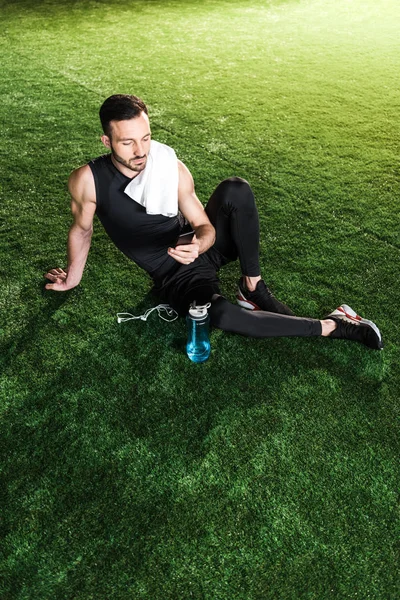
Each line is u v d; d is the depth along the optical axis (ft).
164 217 6.72
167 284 7.18
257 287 7.54
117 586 4.95
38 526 5.38
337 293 8.11
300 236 9.27
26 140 12.23
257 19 21.30
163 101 14.06
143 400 6.57
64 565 5.09
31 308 7.84
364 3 23.66
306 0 24.06
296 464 5.90
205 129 12.66
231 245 7.31
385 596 4.86
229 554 5.16
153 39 18.84
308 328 7.01
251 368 6.95
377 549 5.19
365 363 7.00
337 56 17.35
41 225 9.57
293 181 10.75
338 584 4.94
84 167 6.50
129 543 5.24
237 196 6.89
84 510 5.50
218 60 16.90
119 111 5.64
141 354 7.14
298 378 6.82
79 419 6.36
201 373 6.88
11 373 6.90
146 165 6.23
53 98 14.24
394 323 7.57
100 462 5.92
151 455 5.99
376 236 9.27
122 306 7.87
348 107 13.78
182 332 7.46
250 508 5.51
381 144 12.07
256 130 12.63
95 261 8.68
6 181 10.78
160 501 5.58
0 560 5.13
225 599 4.85
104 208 6.64
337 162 11.39
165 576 5.01
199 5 23.20
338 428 6.25
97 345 7.27
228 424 6.30
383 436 6.17
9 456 5.98
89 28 19.95
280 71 16.06
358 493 5.64
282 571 5.04
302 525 5.38
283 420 6.34
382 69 16.28
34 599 4.86
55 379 6.82
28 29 19.81
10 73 15.83
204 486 5.70
